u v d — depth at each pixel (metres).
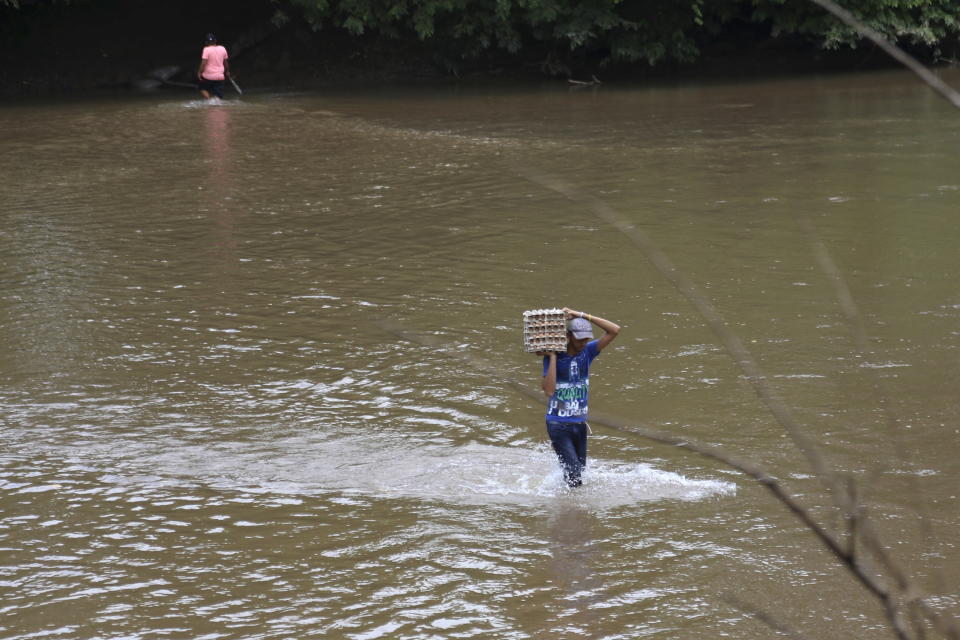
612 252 33.81
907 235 35.12
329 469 18.70
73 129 60.72
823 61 100.62
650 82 88.88
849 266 31.50
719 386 22.17
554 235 36.22
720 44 102.50
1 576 15.11
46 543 16.08
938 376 22.25
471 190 44.03
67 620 13.97
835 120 63.72
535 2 86.44
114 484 18.11
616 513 16.80
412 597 14.39
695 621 13.56
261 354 24.80
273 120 64.25
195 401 21.97
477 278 31.08
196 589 14.73
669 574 14.80
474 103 74.44
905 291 28.67
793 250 33.50
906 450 18.70
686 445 5.00
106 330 26.56
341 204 41.69
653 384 22.42
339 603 14.29
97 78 85.94
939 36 93.31
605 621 13.66
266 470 18.67
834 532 15.73
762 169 47.88
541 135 58.94
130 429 20.53
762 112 68.12
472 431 20.39
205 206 41.53
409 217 39.38
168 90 83.88
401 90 83.81
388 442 19.88
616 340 25.33
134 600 14.46
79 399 22.05
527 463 18.94
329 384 22.86
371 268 32.41
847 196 41.66
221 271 32.19
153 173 48.03
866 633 13.14
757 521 16.34
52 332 26.39
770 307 27.52
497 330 26.28
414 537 16.08
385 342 25.47
